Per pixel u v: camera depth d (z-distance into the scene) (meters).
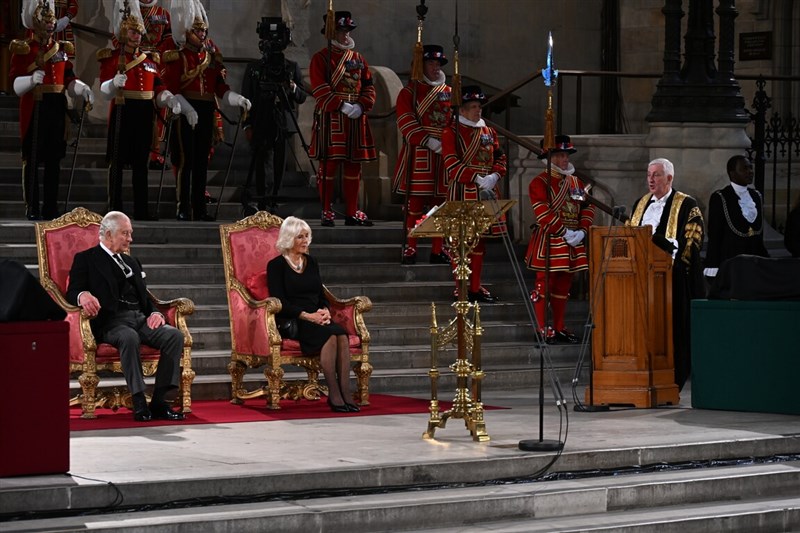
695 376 35.78
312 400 36.38
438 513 25.56
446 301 44.50
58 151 45.28
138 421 32.38
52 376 25.52
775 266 34.81
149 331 33.25
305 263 35.97
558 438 30.34
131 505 24.55
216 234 45.03
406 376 39.03
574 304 46.19
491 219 30.58
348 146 48.38
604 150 48.12
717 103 46.84
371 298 43.47
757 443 30.75
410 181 46.00
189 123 47.62
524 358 41.91
